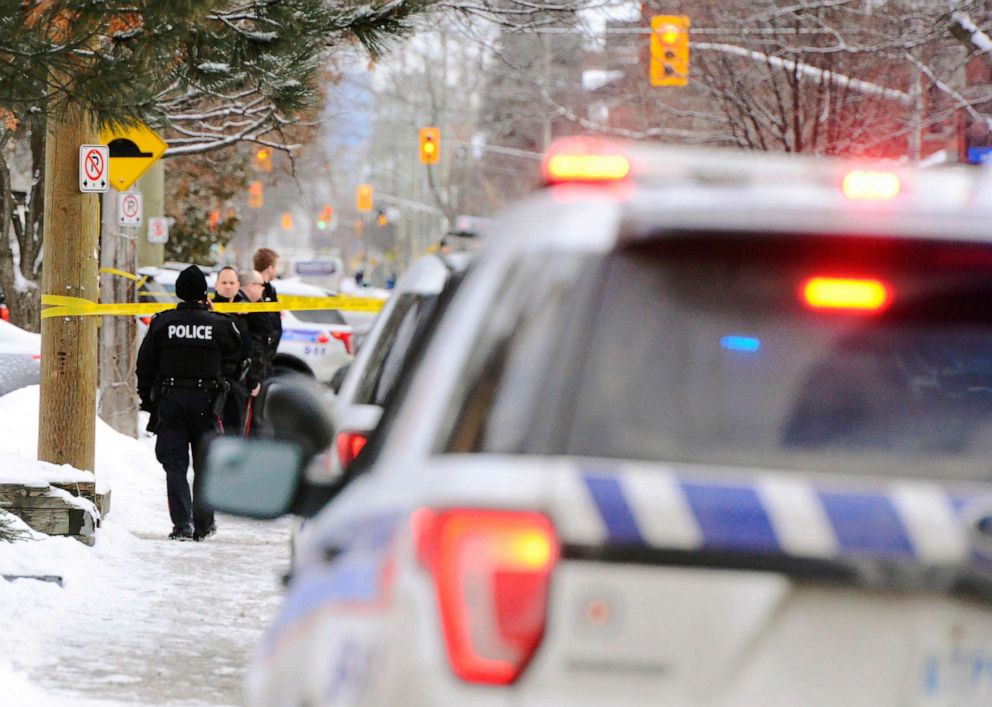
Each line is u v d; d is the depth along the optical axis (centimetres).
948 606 862
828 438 931
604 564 845
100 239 7006
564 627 841
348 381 2355
